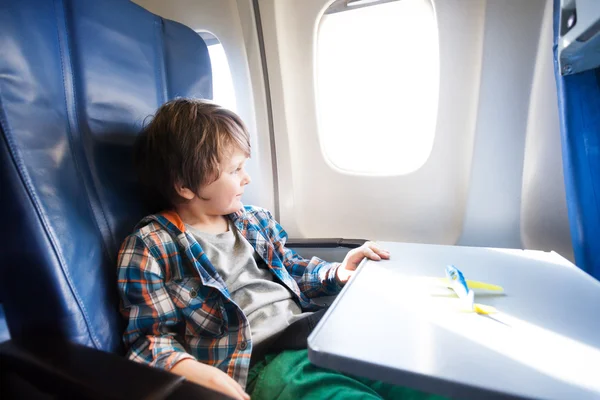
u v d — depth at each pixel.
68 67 0.75
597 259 0.89
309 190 1.38
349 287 0.63
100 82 0.80
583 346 0.44
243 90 1.36
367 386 0.69
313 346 0.45
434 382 0.39
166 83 1.01
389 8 1.12
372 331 0.48
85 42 0.77
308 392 0.66
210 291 0.83
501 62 1.04
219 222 0.98
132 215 0.86
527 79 1.03
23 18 0.65
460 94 1.11
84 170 0.76
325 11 1.19
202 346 0.79
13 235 0.59
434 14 1.08
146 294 0.74
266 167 1.40
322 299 1.18
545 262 0.75
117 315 0.73
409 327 0.49
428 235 1.24
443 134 1.15
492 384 0.37
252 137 1.39
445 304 0.56
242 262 0.93
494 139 1.09
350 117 1.27
